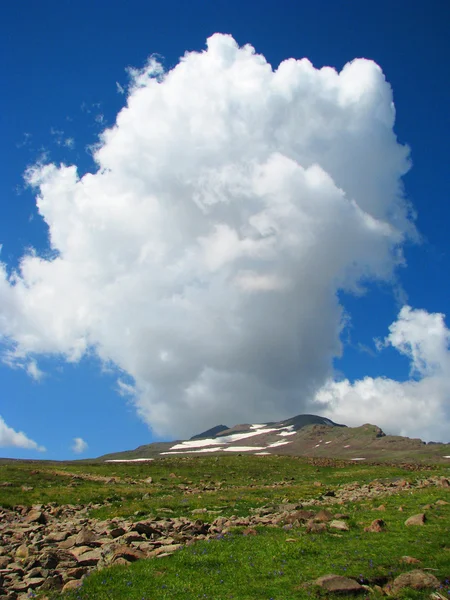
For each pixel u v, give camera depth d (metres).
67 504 46.88
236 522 31.30
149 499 50.09
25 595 19.22
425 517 28.86
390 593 18.33
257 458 107.94
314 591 18.17
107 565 21.95
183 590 18.42
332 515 31.72
